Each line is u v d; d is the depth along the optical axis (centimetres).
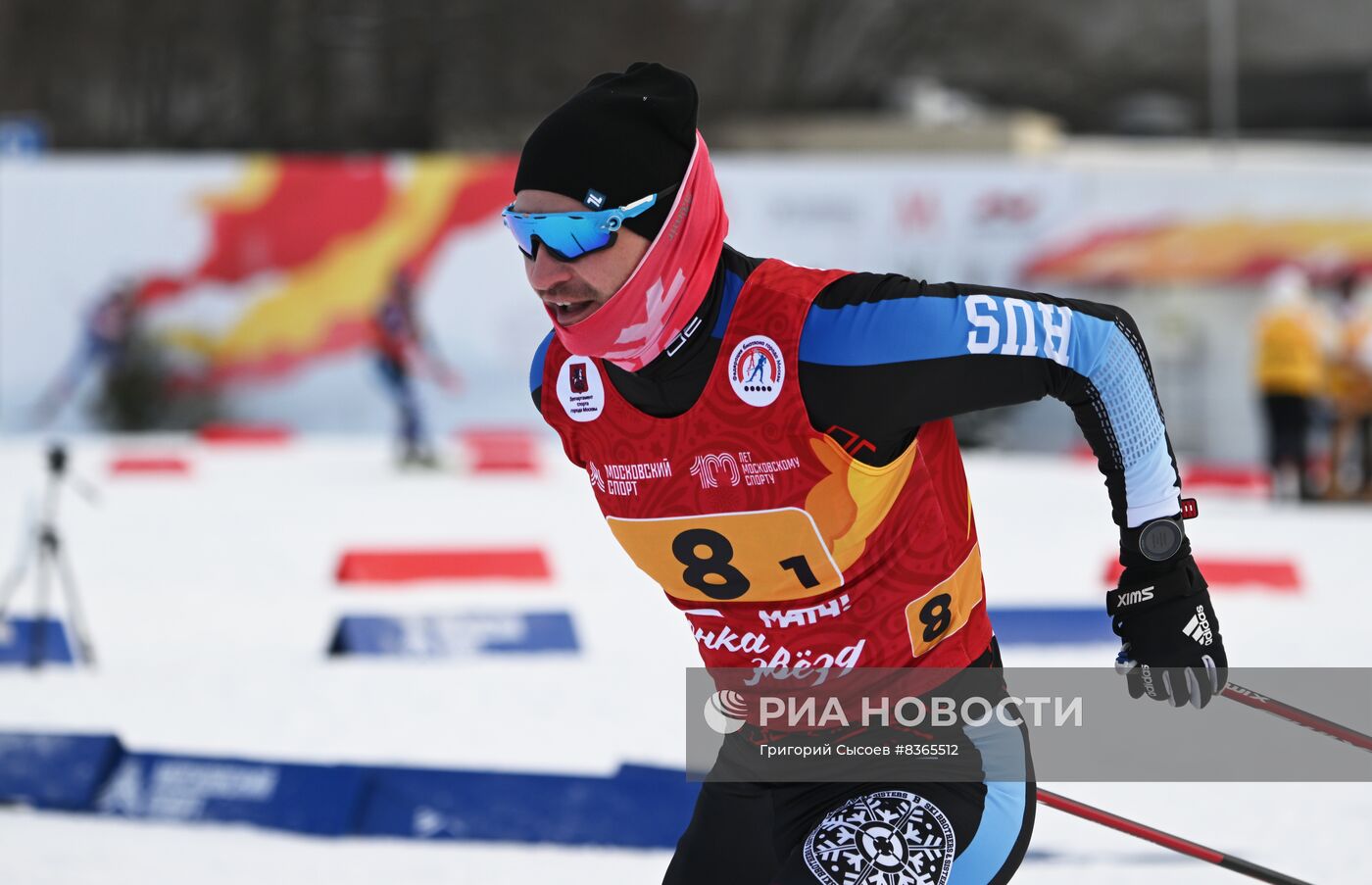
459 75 13662
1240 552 4378
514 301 7600
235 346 7612
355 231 7594
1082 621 3027
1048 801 1073
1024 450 7462
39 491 5609
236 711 2548
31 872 1783
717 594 990
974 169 7288
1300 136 12812
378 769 1989
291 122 13350
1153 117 11844
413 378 6488
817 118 15075
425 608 3478
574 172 891
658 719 2488
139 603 3541
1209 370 7169
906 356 902
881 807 957
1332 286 7081
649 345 916
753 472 931
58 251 7531
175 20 13175
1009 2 15825
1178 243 7162
